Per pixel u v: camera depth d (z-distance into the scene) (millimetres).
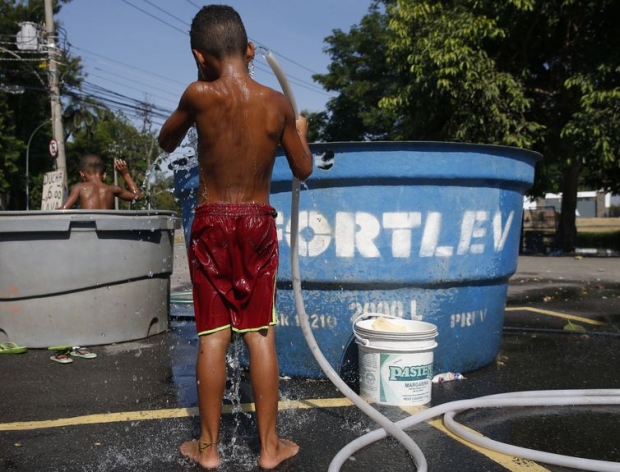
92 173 5488
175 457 2529
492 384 3566
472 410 3123
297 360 3611
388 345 3129
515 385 3551
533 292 8102
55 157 19641
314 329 3531
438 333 3557
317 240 3426
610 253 18094
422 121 15086
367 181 3361
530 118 15703
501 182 3670
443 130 14570
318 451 2586
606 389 3357
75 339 4672
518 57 14977
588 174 21203
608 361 4133
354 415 3031
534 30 14555
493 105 13508
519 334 5133
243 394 3396
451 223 3463
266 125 2396
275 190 3477
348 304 3480
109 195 5457
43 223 4500
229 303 2398
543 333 5176
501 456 2525
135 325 4945
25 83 31297
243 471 2385
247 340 2438
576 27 14109
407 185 3377
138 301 4969
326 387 3492
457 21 13586
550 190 25719
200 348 2420
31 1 31266
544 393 3223
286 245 3477
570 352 4414
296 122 2607
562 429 2850
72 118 22578
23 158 33406
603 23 13852
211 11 2461
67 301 4645
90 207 5332
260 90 2418
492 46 14641
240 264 2391
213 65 2438
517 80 14086
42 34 19906
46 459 2523
